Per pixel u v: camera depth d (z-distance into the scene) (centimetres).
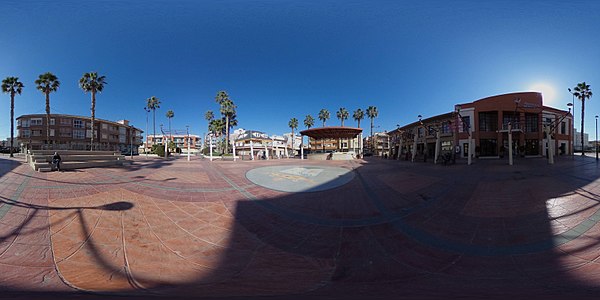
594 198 725
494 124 2662
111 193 863
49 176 1053
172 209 792
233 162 2556
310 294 357
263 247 588
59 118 4300
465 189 962
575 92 2977
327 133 3347
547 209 688
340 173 1555
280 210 840
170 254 538
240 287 391
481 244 563
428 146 3284
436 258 521
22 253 479
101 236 580
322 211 828
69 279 411
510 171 1313
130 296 334
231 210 834
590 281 388
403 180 1217
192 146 8381
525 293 351
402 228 676
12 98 2869
